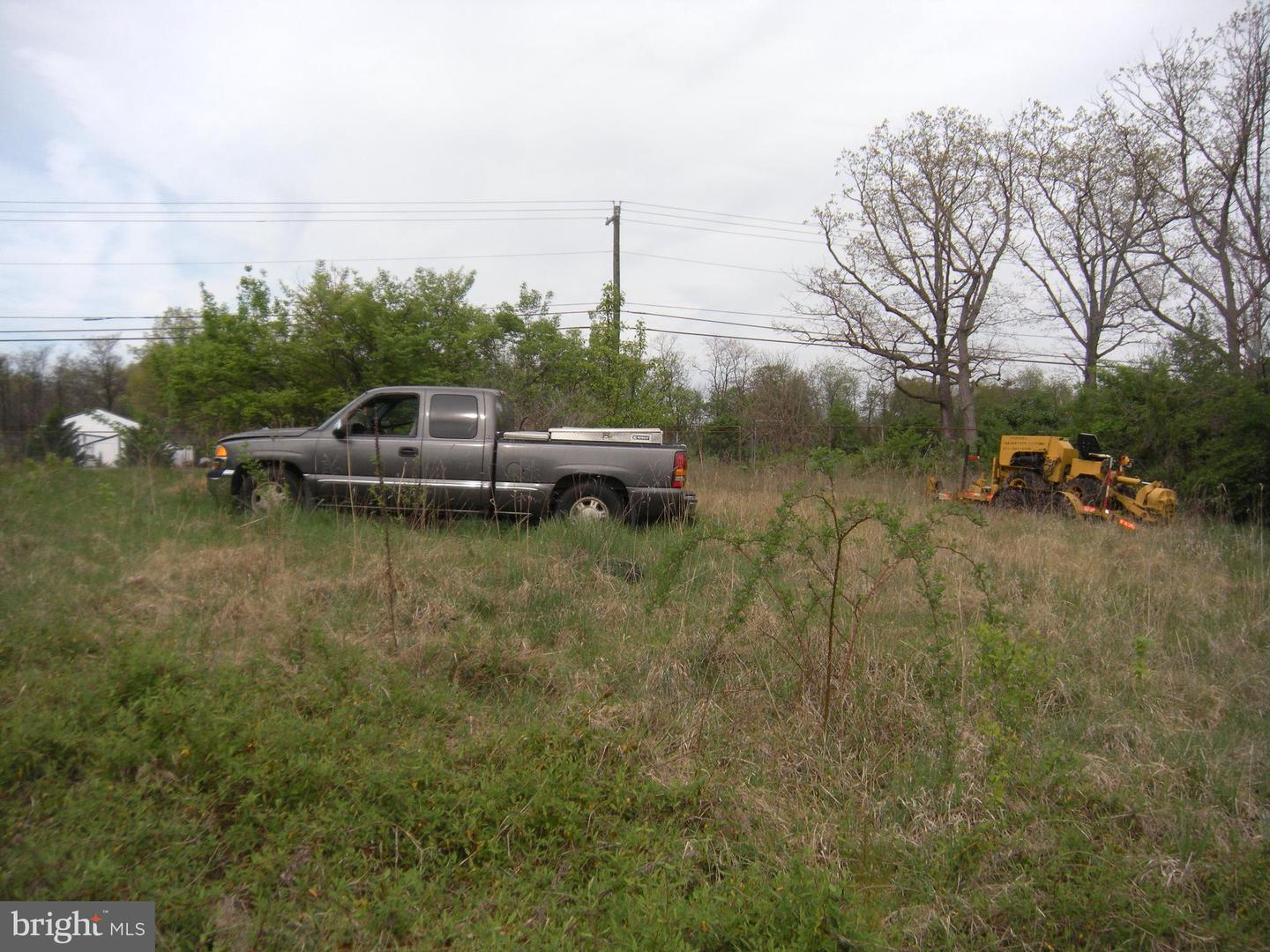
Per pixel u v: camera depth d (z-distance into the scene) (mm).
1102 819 3744
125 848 3176
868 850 3551
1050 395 28922
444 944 2982
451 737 4297
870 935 2977
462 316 15102
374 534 7371
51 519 7484
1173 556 8789
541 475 8891
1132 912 3133
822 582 6348
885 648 5402
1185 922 3115
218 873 3246
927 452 21062
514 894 3258
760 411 25312
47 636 4793
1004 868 3445
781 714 4723
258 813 3453
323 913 3010
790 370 31641
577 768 3936
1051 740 4270
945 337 29688
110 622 5102
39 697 4039
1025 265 29047
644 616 5930
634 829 3586
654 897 3141
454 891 3287
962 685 4840
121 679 4203
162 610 5398
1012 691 4258
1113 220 25906
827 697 4559
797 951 2900
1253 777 4195
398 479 8664
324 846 3355
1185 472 14430
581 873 3408
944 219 28859
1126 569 8117
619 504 9000
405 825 3523
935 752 4297
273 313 13945
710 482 12938
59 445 12078
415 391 9047
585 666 5266
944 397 30094
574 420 15500
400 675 4746
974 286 29328
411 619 5680
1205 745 4508
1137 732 4621
